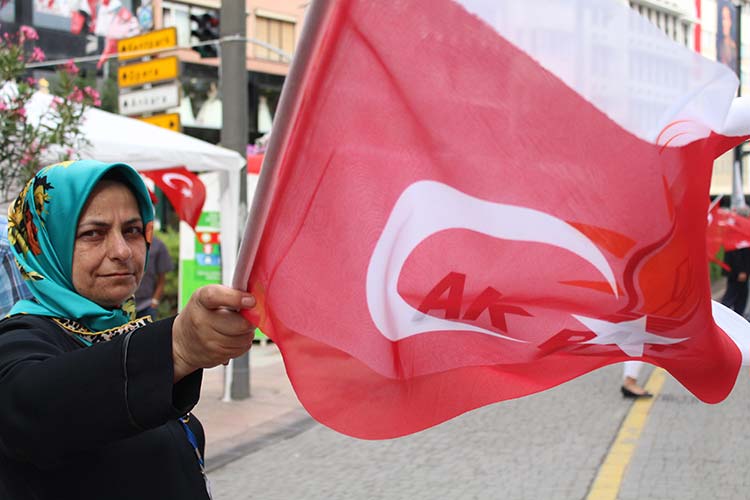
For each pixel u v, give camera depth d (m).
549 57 1.26
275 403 7.66
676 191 1.32
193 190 7.39
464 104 1.29
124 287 1.75
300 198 1.32
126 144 6.17
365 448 6.09
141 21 17.84
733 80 1.25
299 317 1.38
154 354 1.30
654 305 1.40
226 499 4.95
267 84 21.45
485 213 1.37
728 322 1.63
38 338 1.54
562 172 1.33
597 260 1.38
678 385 8.42
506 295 1.42
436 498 4.89
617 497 4.84
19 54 4.73
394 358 1.45
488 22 1.25
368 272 1.39
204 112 19.73
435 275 1.41
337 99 1.28
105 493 1.52
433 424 1.49
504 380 1.52
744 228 12.09
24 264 1.75
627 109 1.27
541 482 5.15
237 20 7.75
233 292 1.28
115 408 1.29
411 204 1.35
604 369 9.49
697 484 5.05
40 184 1.72
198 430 1.85
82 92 4.93
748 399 7.63
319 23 1.13
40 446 1.32
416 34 1.25
